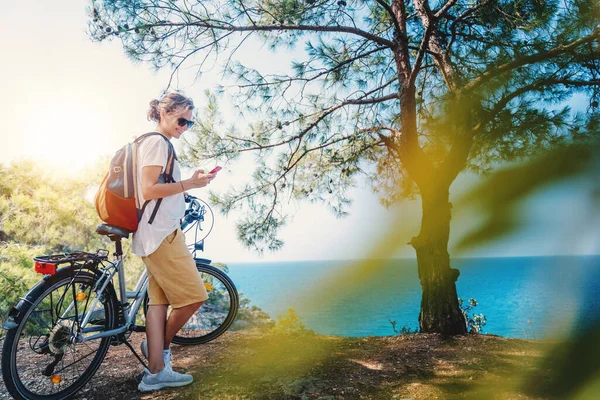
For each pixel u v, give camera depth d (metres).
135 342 3.58
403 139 3.88
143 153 2.45
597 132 0.56
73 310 2.59
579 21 2.61
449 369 2.77
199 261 3.36
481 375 2.57
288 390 2.48
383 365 2.92
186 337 3.44
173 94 2.66
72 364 2.55
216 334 3.46
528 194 0.51
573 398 0.47
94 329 2.55
